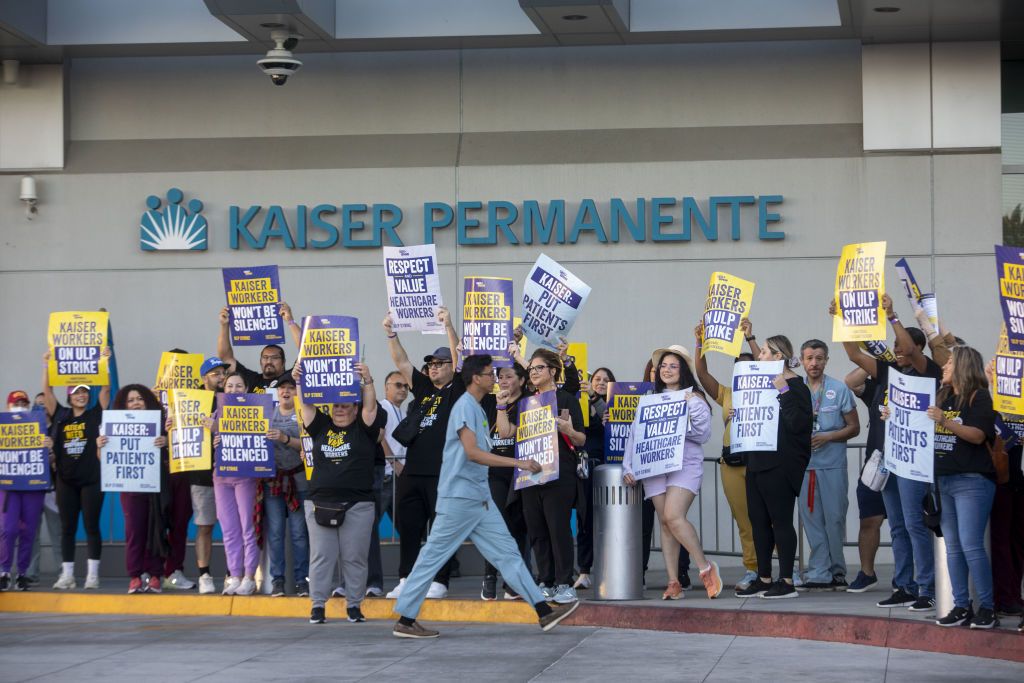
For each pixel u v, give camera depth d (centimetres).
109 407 1445
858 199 1619
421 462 1187
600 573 1169
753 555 1239
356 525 1148
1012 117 1664
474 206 1675
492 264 1678
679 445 1136
